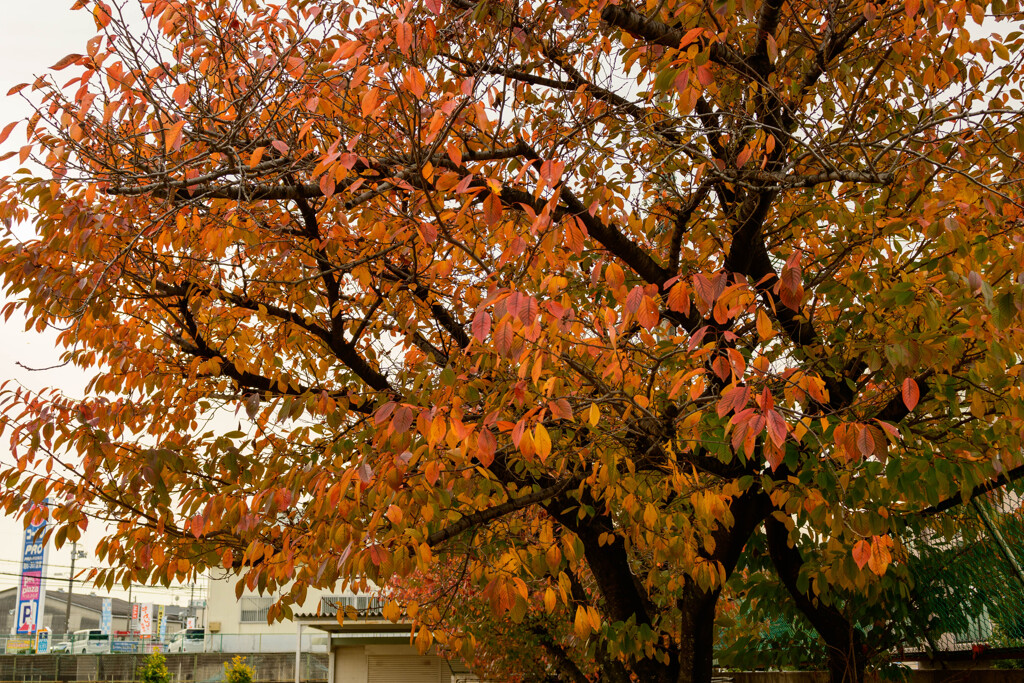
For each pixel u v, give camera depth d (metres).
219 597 34.62
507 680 11.88
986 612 6.46
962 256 3.74
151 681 29.42
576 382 4.72
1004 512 5.88
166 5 4.57
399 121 4.91
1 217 4.93
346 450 5.45
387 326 7.14
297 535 5.11
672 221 5.85
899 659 7.24
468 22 5.05
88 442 4.93
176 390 6.59
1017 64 4.75
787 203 5.61
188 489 5.56
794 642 7.62
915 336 3.89
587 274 6.01
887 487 4.68
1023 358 3.87
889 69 5.29
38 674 31.25
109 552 5.31
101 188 4.37
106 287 4.96
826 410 4.57
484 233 5.27
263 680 31.33
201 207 4.41
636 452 4.89
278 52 5.43
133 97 4.75
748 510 5.85
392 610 4.48
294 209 5.71
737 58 4.41
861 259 4.88
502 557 4.39
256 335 7.32
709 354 3.71
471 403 4.47
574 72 5.66
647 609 7.32
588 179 5.81
